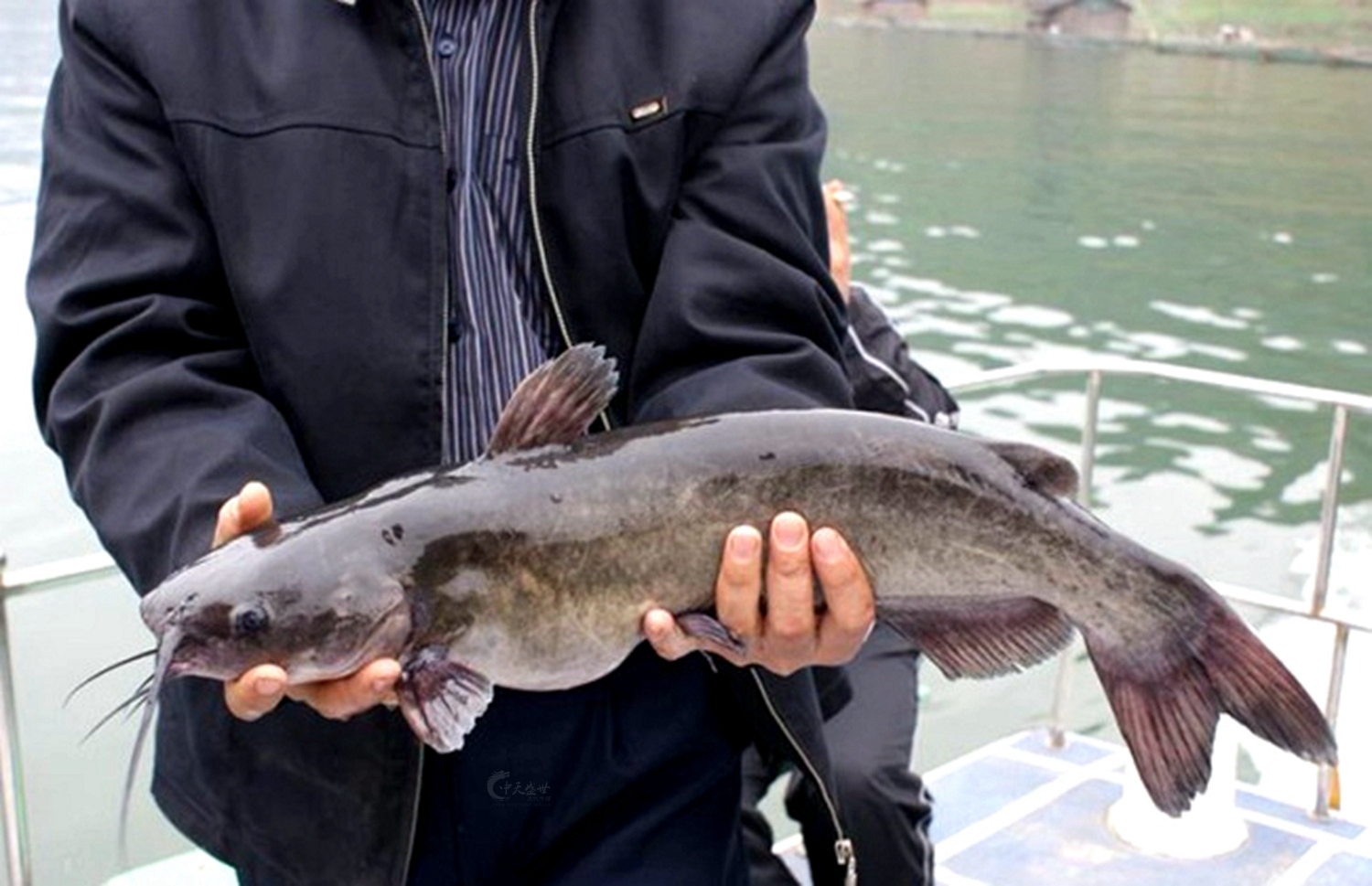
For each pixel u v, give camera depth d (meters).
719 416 2.09
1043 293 18.34
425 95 2.20
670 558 2.03
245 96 2.18
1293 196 23.75
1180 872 4.23
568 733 2.24
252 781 2.22
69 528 8.47
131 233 2.20
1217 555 10.19
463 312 2.23
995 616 2.15
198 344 2.22
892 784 3.42
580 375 2.05
